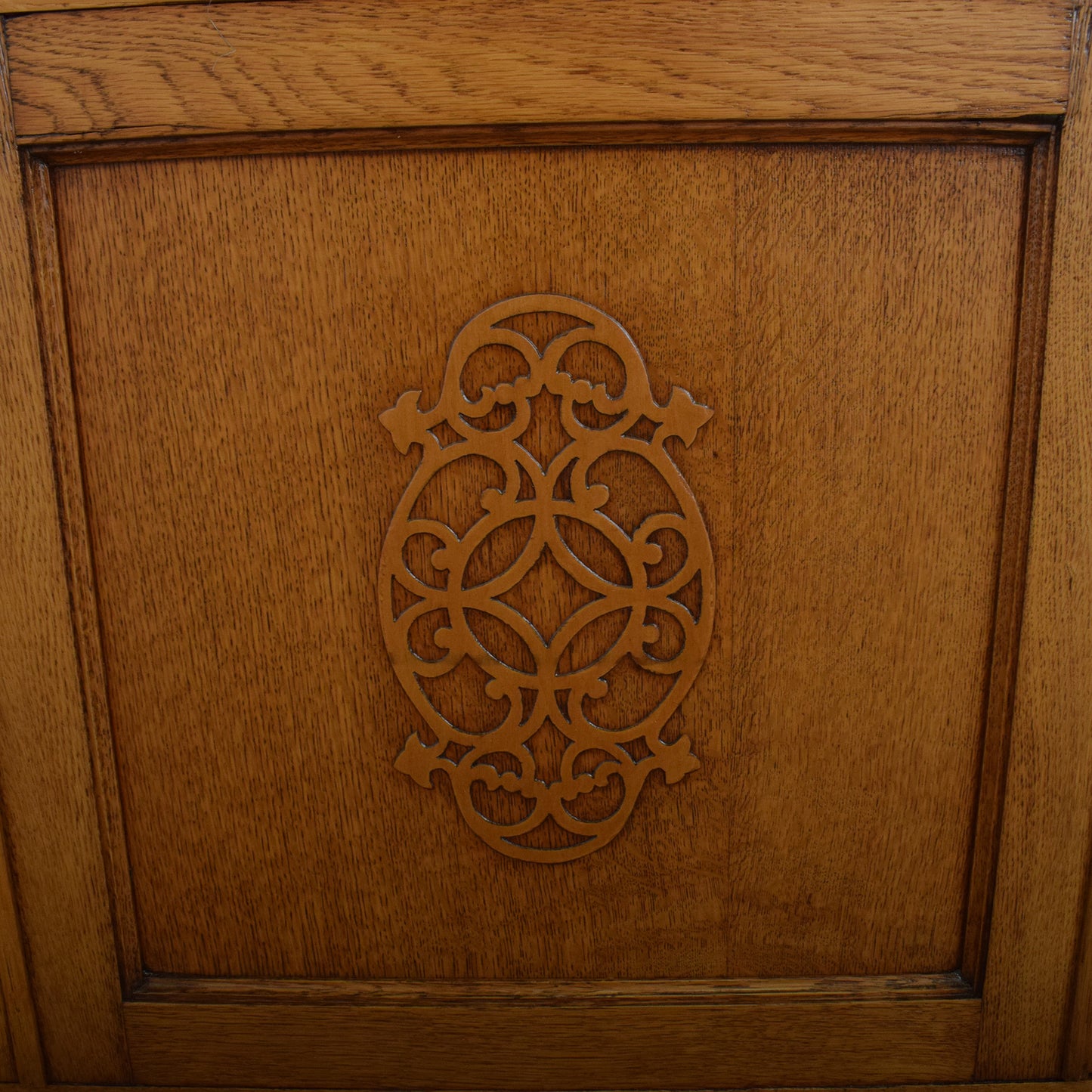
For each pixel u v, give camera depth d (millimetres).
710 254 532
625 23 501
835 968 604
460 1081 608
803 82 505
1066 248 517
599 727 580
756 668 570
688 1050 603
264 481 560
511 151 524
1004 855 578
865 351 539
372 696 581
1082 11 494
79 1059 609
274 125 514
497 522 560
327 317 542
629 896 598
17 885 595
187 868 603
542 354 545
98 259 540
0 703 575
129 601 574
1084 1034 595
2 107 519
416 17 503
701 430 548
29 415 546
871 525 555
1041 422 532
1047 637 555
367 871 600
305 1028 606
